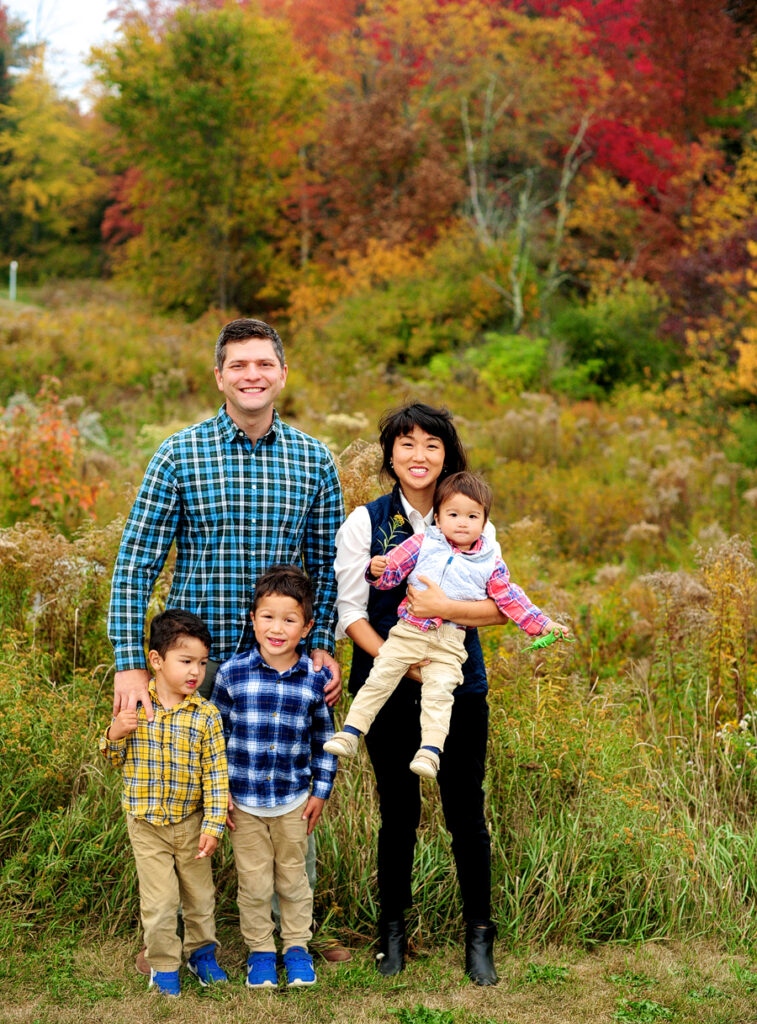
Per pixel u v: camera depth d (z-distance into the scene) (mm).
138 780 3090
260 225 25406
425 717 3094
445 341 18609
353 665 3365
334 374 17328
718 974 3355
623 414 14742
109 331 15859
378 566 3168
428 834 3848
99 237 38219
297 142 25328
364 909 3588
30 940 3299
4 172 37156
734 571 5227
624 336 17891
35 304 25391
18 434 7363
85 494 7348
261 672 3193
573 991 3188
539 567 8031
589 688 5301
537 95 24828
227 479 3217
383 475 3430
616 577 7262
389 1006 3064
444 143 25844
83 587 4832
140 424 12516
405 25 25969
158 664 3104
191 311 25062
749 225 17531
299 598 3113
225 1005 3023
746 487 10359
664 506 9750
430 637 3139
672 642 5215
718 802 4395
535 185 25500
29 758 3748
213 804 3076
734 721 4891
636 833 3900
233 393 3156
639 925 3689
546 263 23016
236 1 27000
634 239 22859
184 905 3184
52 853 3496
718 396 13305
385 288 20578
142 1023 2895
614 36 25297
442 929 3566
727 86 23047
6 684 3959
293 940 3232
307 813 3242
